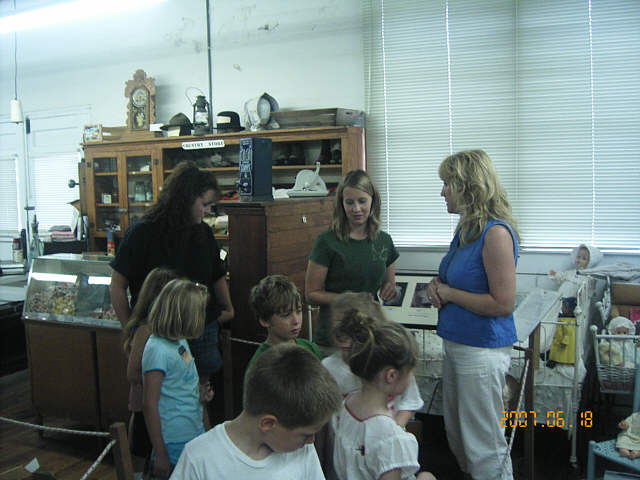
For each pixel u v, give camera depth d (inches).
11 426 125.0
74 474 102.6
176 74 188.4
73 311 112.3
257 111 154.8
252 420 41.7
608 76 133.4
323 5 163.3
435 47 149.2
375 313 56.4
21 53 219.6
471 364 73.2
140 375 77.0
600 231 136.9
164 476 68.2
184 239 87.0
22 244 222.2
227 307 98.5
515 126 142.6
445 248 151.9
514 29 140.7
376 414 51.5
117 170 178.5
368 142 158.9
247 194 107.3
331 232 85.0
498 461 74.0
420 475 59.1
